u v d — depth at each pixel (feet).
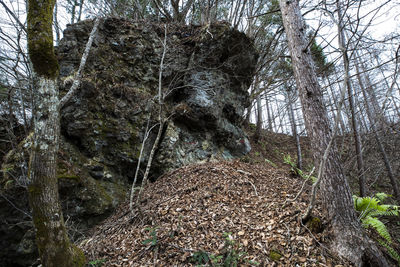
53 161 8.74
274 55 34.50
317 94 12.34
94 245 12.84
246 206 14.24
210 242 10.98
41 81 8.70
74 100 18.40
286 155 41.27
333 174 11.27
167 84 24.64
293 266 9.53
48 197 8.52
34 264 14.23
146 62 23.82
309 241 10.63
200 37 25.67
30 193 8.39
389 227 16.66
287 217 12.35
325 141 11.67
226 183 17.01
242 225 12.12
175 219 13.06
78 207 16.11
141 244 11.72
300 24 13.69
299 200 14.10
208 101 24.75
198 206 14.23
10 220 14.58
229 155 27.94
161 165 21.68
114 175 19.43
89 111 18.81
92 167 17.98
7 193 14.52
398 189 24.39
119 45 22.59
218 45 25.52
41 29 8.51
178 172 20.62
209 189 16.25
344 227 10.44
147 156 21.07
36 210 8.40
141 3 32.68
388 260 11.53
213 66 26.43
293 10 14.06
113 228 14.43
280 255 10.06
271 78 35.60
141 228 13.12
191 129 25.45
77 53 19.92
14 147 16.69
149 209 14.89
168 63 24.07
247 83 31.73
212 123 25.71
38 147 8.48
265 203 14.38
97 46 21.04
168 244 11.12
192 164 22.58
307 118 12.48
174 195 16.31
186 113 23.97
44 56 8.59
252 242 10.87
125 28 23.67
